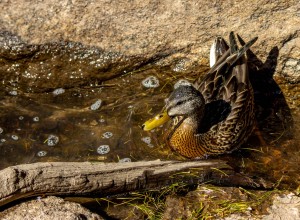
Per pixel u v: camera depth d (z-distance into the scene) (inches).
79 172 235.5
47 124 285.0
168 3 290.8
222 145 278.5
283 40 293.7
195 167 255.6
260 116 292.5
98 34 299.1
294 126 285.4
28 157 271.0
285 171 265.3
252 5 288.5
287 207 239.8
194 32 297.3
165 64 306.5
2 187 223.5
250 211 238.2
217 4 289.4
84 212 229.9
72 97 297.6
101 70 304.0
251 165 270.2
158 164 249.1
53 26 298.0
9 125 284.0
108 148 275.9
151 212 241.1
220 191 249.1
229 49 282.8
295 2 285.7
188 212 240.1
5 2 294.8
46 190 231.6
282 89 301.0
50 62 303.9
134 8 293.0
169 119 274.4
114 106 293.4
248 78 286.2
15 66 304.0
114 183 240.4
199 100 274.1
